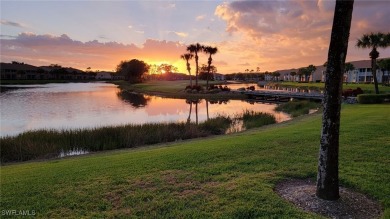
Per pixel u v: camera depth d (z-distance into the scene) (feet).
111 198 18.72
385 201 17.16
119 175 23.18
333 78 16.85
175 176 22.50
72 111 112.98
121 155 32.91
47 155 43.80
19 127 77.77
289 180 21.40
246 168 24.06
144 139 51.78
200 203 17.61
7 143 45.16
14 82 367.25
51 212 16.94
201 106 134.10
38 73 463.01
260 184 20.17
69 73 522.06
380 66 219.41
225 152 29.53
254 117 78.89
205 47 217.77
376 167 23.16
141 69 372.38
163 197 18.60
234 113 100.68
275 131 44.09
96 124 82.43
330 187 17.34
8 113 105.40
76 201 18.37
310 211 16.37
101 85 371.35
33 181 22.59
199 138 52.37
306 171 22.81
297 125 52.21
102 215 16.38
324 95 17.44
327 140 17.30
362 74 280.72
